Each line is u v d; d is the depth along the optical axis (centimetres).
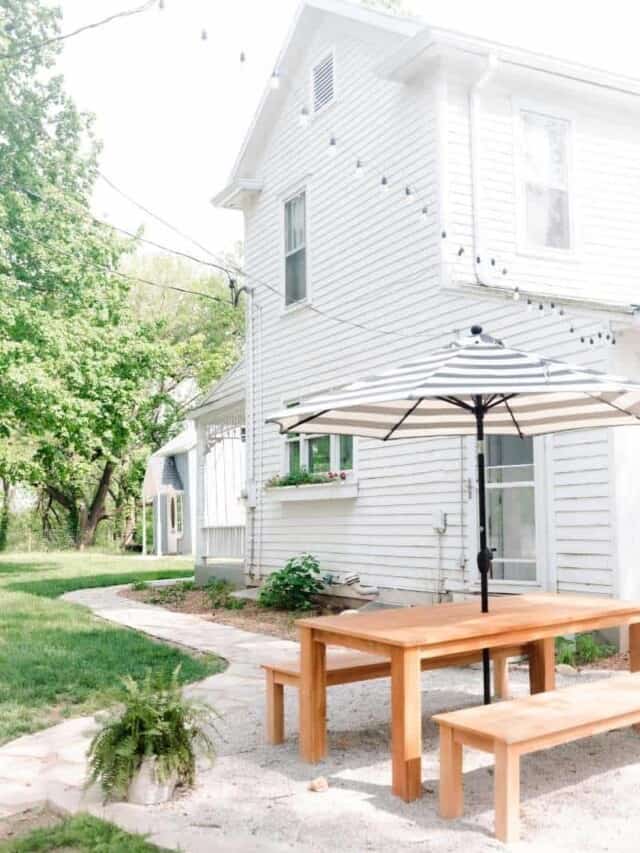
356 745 526
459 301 982
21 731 568
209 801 427
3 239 1683
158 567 2086
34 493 3338
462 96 1023
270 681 536
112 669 750
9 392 1669
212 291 3319
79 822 396
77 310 1823
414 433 645
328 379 1220
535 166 1058
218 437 1616
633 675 505
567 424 628
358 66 1177
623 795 430
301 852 359
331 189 1230
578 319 832
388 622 495
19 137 1717
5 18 1645
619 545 802
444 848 364
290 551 1301
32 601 1270
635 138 1134
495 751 376
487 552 541
